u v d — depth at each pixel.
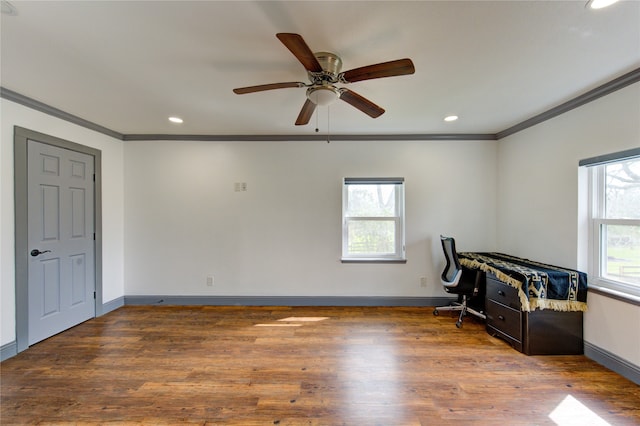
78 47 1.72
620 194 2.25
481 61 1.86
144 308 3.58
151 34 1.59
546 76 2.07
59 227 2.82
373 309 3.55
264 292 3.72
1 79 2.14
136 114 2.90
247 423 1.64
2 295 2.33
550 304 2.37
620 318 2.12
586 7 1.36
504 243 3.48
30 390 1.91
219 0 1.32
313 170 3.69
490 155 3.62
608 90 2.19
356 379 2.05
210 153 3.71
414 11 1.39
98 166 3.29
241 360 2.31
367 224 3.76
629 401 1.82
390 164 3.66
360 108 2.09
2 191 2.34
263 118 3.02
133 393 1.89
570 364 2.26
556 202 2.73
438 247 3.64
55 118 2.78
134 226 3.70
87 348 2.51
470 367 2.21
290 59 1.85
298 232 3.71
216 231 3.71
